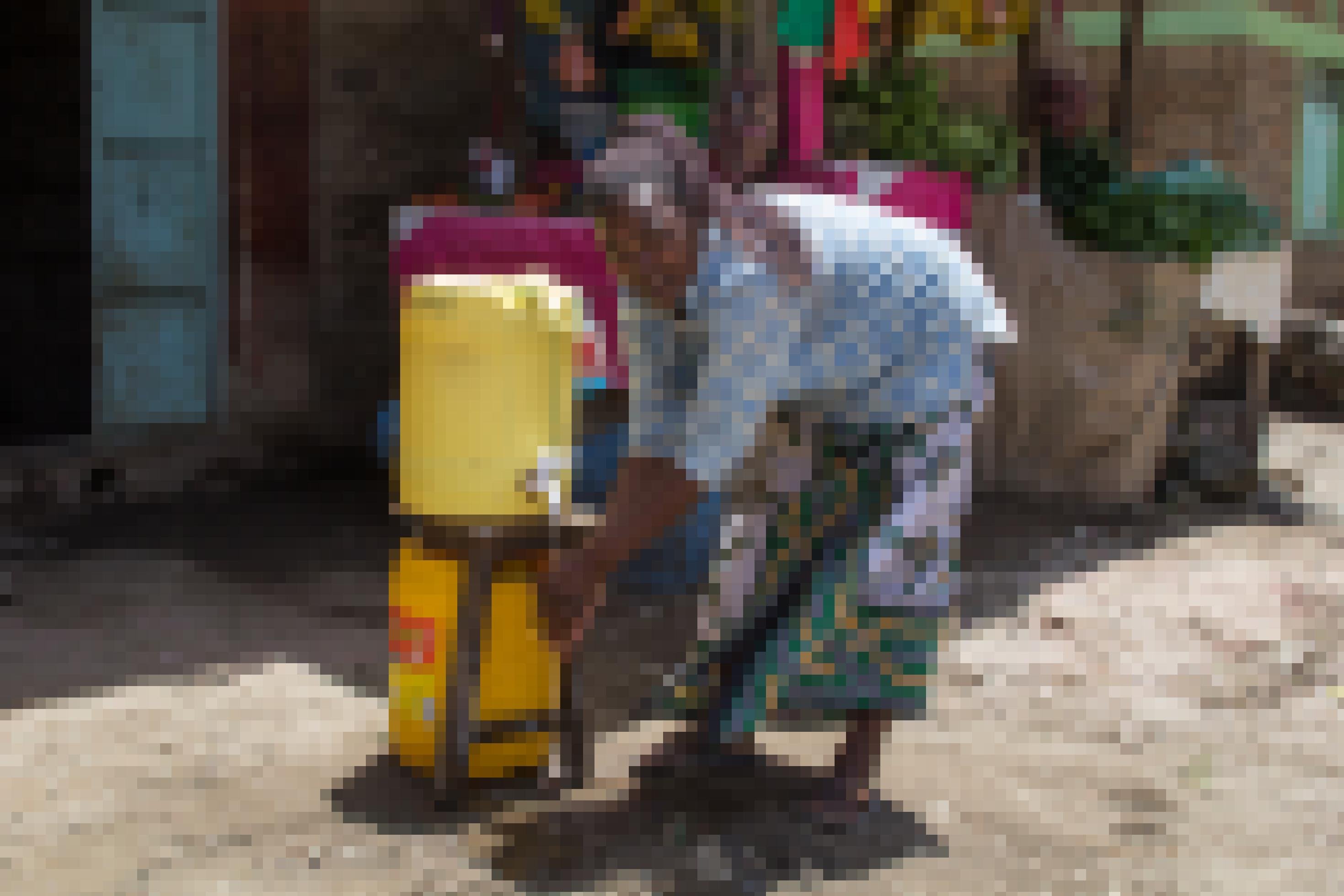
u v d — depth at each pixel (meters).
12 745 4.29
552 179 4.04
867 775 4.02
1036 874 3.59
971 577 6.56
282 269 8.47
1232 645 5.66
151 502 7.88
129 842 3.63
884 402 3.56
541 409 3.68
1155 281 8.24
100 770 4.11
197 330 8.32
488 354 3.64
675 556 3.90
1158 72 8.66
